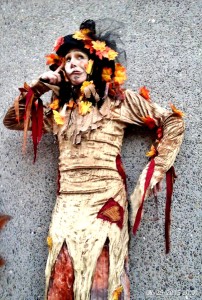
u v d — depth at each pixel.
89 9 2.25
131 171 2.00
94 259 1.74
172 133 1.83
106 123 1.87
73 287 1.75
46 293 1.81
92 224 1.76
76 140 1.83
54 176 2.11
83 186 1.82
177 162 1.96
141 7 2.16
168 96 2.04
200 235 1.90
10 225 2.13
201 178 1.94
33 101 1.94
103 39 1.91
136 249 1.94
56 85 1.92
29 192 2.13
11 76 2.30
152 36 2.12
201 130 1.97
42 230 2.08
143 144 2.01
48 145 2.14
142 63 2.10
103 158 1.83
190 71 2.04
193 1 2.10
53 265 1.79
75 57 1.88
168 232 1.86
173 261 1.91
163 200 1.95
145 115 1.90
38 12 2.33
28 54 2.29
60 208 1.84
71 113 1.88
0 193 2.18
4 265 2.10
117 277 1.76
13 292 2.07
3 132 2.24
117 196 1.82
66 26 2.27
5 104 2.28
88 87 1.84
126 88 2.09
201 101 2.00
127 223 1.87
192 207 1.93
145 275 1.92
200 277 1.88
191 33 2.07
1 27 2.37
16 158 2.19
